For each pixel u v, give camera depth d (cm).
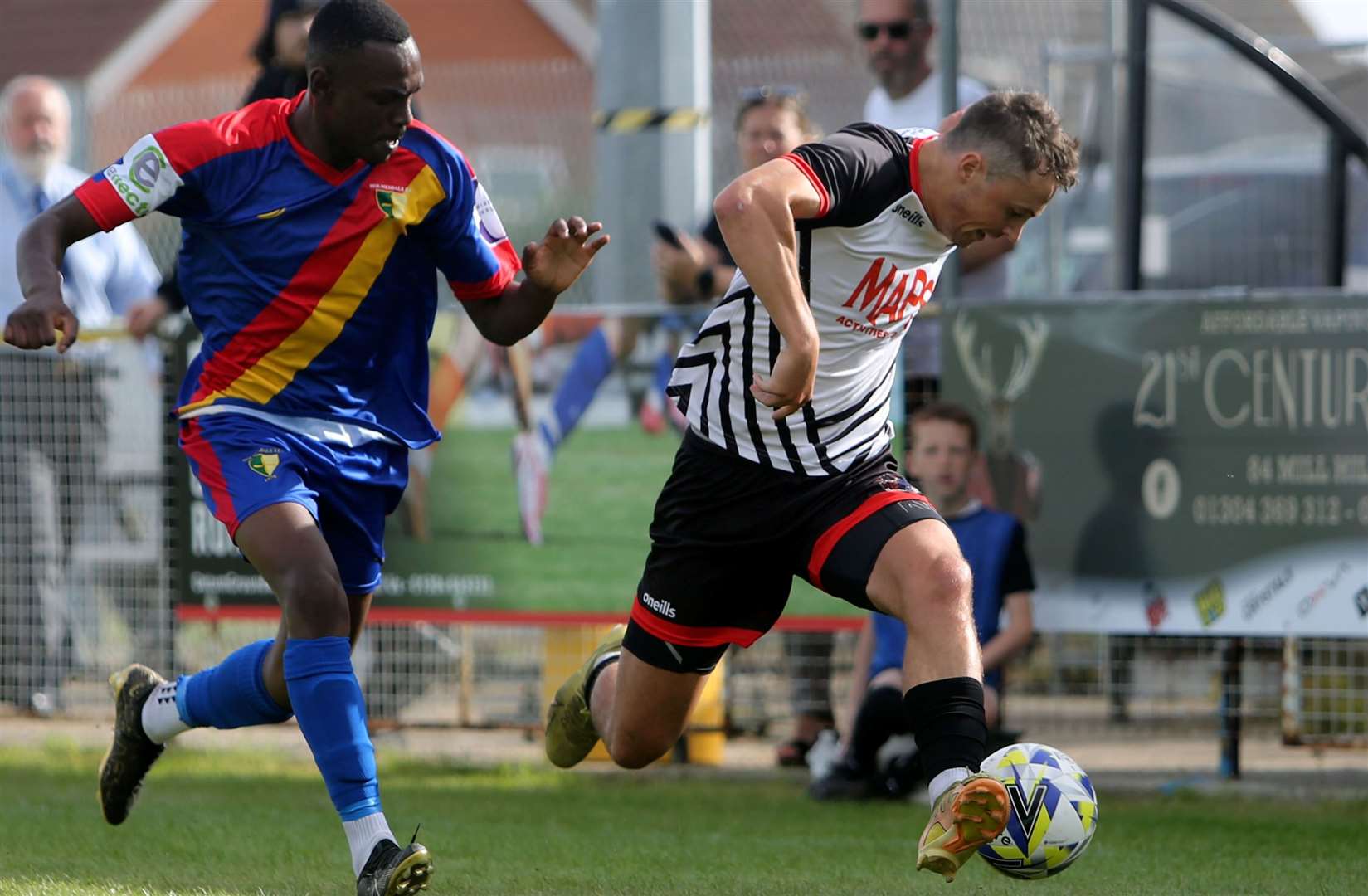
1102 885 1470
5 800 2005
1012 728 2514
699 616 1341
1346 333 2080
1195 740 2480
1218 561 2130
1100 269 3369
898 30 2647
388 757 2409
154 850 1616
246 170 1319
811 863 1603
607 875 1492
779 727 2520
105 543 2553
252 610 2459
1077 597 2177
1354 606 2088
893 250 1233
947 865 1105
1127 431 2156
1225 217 3628
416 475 2380
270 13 2425
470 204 1387
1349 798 2077
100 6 8706
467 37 8550
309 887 1377
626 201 2784
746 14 5306
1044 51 3138
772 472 1280
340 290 1334
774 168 1165
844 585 1251
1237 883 1489
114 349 2522
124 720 1527
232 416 1327
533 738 2578
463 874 1484
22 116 2984
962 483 2172
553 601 2348
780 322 1130
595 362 2323
